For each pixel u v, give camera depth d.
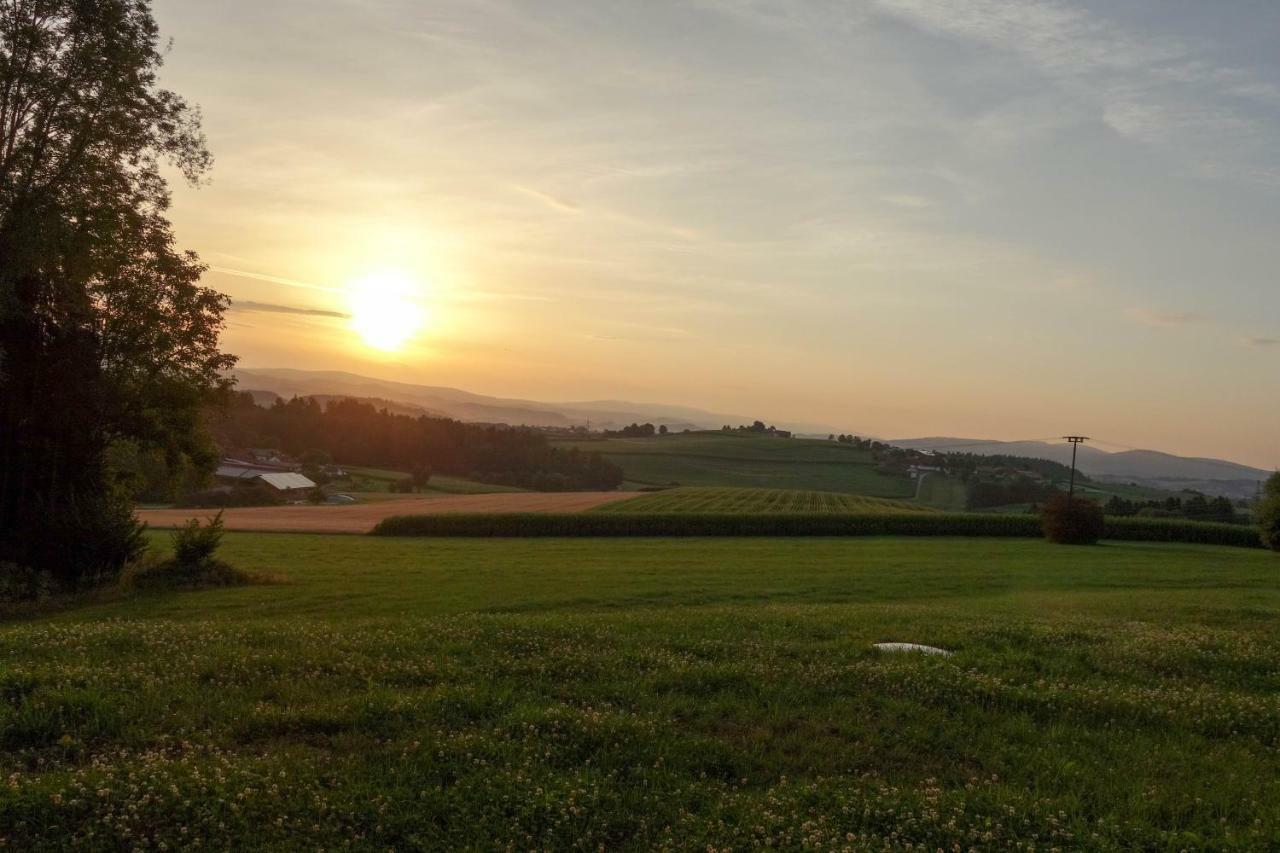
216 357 41.16
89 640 12.88
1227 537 72.88
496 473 161.88
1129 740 10.23
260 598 31.84
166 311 39.56
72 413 35.59
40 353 35.72
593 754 9.02
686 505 100.81
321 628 15.28
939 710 10.83
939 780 8.88
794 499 112.75
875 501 113.06
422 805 7.72
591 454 169.00
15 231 31.30
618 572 43.62
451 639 13.92
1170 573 46.06
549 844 7.21
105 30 33.56
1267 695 12.59
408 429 166.75
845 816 7.87
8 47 32.00
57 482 36.41
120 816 7.15
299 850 6.99
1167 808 8.33
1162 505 114.44
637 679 11.66
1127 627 18.17
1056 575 44.19
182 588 35.22
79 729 8.95
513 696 10.66
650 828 7.62
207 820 7.24
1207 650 15.28
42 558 34.06
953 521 75.88
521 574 42.38
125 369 38.59
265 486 118.19
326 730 9.46
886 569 46.47
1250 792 8.76
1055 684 12.17
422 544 64.38
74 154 33.66
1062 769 9.13
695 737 9.55
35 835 6.91
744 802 8.12
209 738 9.02
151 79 35.38
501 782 8.15
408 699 10.21
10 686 9.93
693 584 37.72
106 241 34.22
